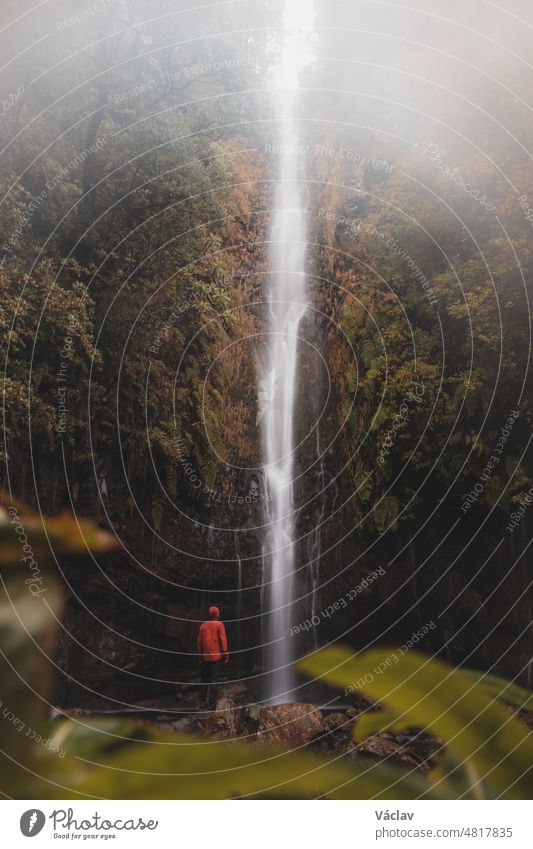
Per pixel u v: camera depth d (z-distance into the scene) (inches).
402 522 476.4
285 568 548.7
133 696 459.2
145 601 479.8
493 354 406.6
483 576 442.3
